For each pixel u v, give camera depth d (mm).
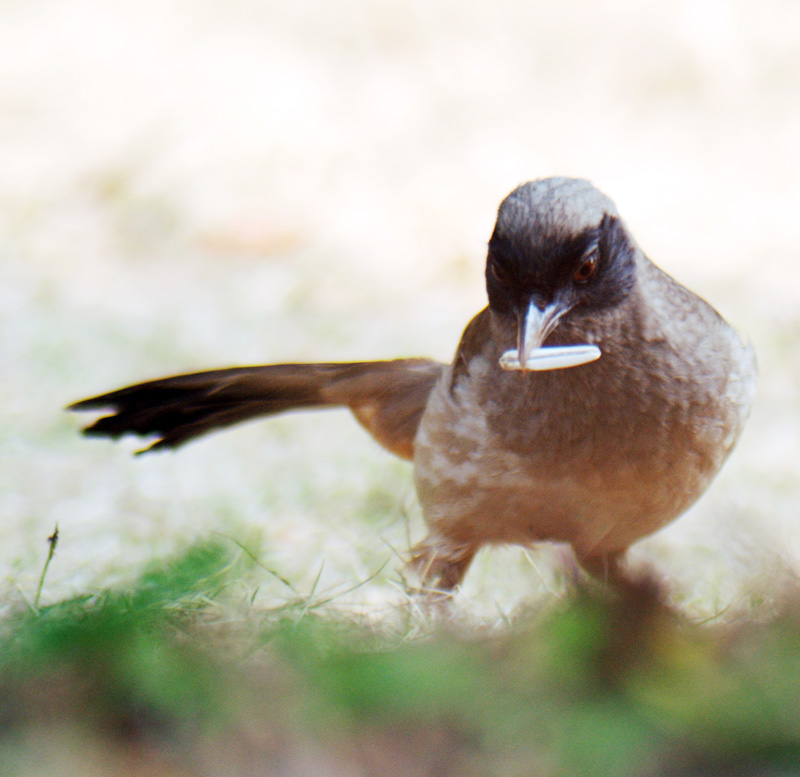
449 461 8039
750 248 22875
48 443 14305
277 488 12445
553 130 25688
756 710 4867
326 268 22203
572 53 27266
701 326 7738
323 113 26047
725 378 7766
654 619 5398
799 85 26828
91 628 5582
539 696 5086
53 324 19266
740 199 24172
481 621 7117
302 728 4977
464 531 8219
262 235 23281
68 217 24297
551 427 7566
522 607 6781
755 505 11961
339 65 27406
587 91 26578
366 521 11133
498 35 27688
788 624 5523
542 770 4816
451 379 8102
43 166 25531
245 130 25625
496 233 7367
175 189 24547
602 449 7574
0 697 5086
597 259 7227
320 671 5262
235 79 27078
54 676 5207
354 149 25156
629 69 26984
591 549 8133
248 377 9234
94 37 28750
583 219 7191
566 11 27703
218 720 4965
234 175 24656
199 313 20172
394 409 9141
